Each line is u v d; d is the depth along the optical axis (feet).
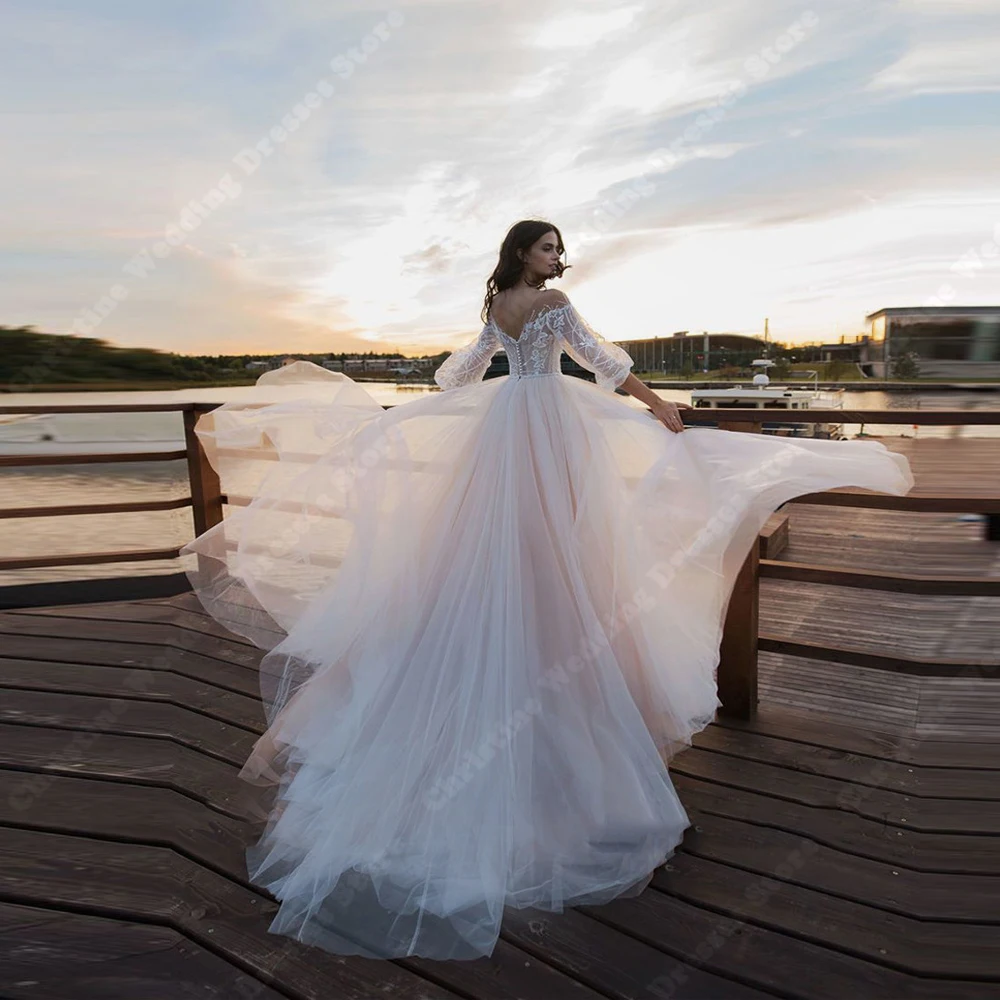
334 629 6.29
